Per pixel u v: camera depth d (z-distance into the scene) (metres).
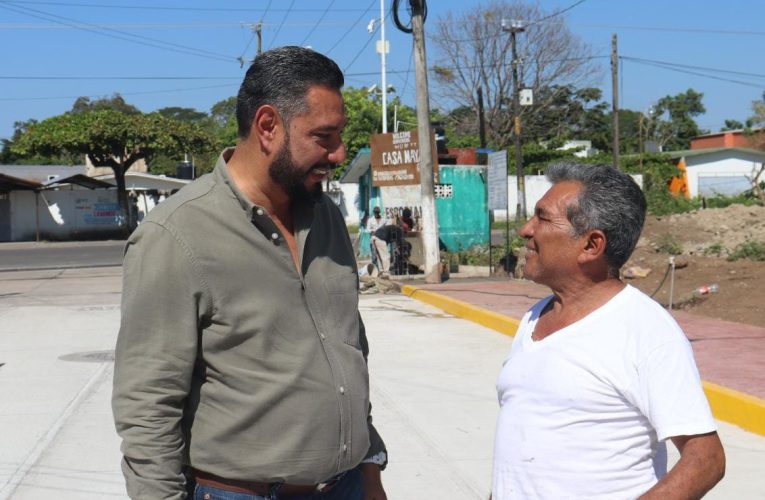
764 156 47.09
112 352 9.55
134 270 2.30
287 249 2.41
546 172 2.53
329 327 2.51
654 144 59.56
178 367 2.29
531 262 2.48
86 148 41.66
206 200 2.37
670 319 2.29
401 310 12.99
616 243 2.36
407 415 6.71
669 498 2.09
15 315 12.86
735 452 5.73
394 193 19.59
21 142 41.41
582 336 2.31
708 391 6.75
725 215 17.66
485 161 25.31
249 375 2.34
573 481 2.27
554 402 2.30
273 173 2.42
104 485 5.21
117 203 43.09
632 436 2.26
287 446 2.37
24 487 5.16
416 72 16.06
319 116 2.39
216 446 2.36
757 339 9.07
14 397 7.38
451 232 20.72
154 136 41.69
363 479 2.80
